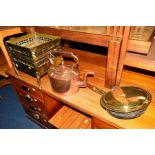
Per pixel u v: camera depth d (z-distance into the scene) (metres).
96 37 1.00
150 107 1.00
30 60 1.19
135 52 1.00
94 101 1.08
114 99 0.97
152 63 0.90
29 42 1.46
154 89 1.14
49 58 1.20
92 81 1.26
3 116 2.12
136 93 0.99
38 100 1.47
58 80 1.05
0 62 2.05
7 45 1.30
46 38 1.42
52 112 1.58
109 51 0.97
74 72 1.10
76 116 1.43
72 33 1.13
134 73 1.32
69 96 1.13
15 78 1.46
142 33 1.03
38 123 1.91
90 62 1.54
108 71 1.07
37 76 1.23
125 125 0.91
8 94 2.52
